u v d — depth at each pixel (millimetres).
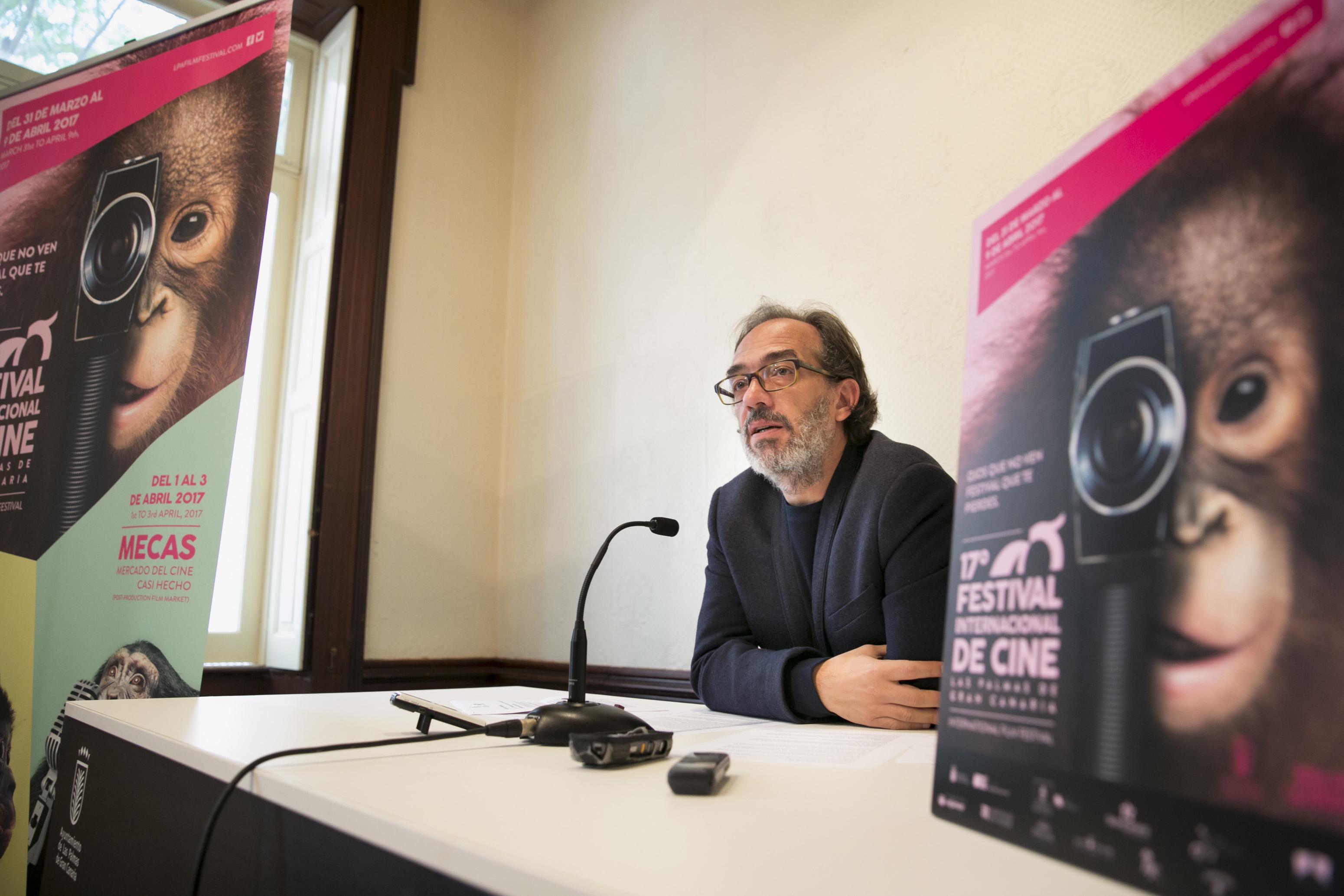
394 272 3068
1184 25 1639
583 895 388
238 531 2875
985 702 480
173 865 755
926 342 1999
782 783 646
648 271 2809
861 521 1375
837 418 1579
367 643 2824
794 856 436
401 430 3010
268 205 1940
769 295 2396
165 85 2090
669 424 2635
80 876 935
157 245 1979
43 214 2070
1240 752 335
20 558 1848
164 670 1698
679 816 528
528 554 3078
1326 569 323
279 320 3043
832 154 2297
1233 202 387
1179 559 381
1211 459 376
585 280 3053
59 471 1885
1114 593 409
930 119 2074
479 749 821
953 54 2047
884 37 2215
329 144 3051
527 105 3508
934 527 1289
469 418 3203
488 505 3211
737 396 1631
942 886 384
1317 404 338
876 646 1208
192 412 1840
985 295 544
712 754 661
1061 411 464
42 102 2162
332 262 2889
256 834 646
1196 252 402
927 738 910
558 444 3035
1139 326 426
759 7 2592
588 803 568
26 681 1773
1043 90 1859
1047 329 487
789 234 2375
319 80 3182
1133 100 454
